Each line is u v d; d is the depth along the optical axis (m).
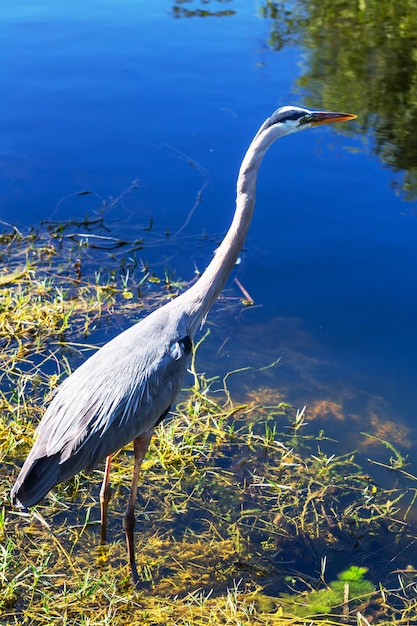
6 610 4.62
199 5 15.59
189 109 11.18
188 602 4.89
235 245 5.64
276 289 8.12
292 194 9.45
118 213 9.17
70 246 8.67
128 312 7.71
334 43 13.83
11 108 11.08
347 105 11.41
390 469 6.23
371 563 5.41
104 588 4.89
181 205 9.39
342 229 8.89
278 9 15.56
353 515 5.79
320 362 7.28
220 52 13.12
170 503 5.72
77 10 14.84
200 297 5.64
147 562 5.20
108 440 5.01
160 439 6.17
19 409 6.20
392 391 6.98
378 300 7.96
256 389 6.97
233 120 10.87
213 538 5.47
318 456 6.30
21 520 5.32
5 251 8.47
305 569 5.32
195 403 6.63
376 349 7.41
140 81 11.97
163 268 8.43
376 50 13.55
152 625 4.70
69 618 4.64
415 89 12.03
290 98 11.52
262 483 5.96
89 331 7.39
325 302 7.96
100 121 10.87
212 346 7.45
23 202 9.29
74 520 5.44
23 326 7.29
